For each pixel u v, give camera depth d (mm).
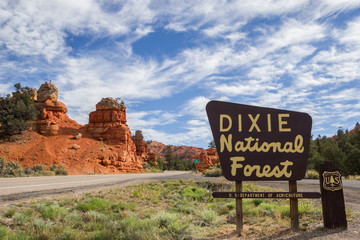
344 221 6125
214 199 14352
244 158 6703
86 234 6531
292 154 6750
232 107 6891
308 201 10617
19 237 5531
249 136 6793
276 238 5652
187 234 6516
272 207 9609
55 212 7879
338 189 6285
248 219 8422
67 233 6082
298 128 6859
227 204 11367
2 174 32781
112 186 16469
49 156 54781
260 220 8133
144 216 9133
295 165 6695
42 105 73500
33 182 18469
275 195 6426
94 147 64125
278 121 6879
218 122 6836
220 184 19469
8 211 7590
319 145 101500
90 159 58500
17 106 64375
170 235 6344
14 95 71000
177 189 17453
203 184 20094
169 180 22078
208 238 6262
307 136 6828
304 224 6789
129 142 74375
